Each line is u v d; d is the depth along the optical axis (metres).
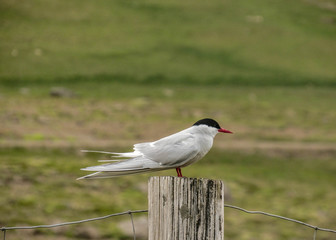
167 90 34.81
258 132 26.80
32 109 26.73
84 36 42.81
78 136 23.41
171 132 25.95
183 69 39.44
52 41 41.06
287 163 22.11
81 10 47.28
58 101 29.30
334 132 27.64
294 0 56.25
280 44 45.56
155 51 41.88
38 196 15.59
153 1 51.22
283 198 18.33
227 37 45.66
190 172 19.64
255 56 42.81
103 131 24.88
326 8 55.72
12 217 14.12
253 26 48.22
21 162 17.94
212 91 35.56
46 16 45.09
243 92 35.91
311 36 47.84
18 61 37.00
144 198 16.58
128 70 38.16
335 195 19.05
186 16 48.88
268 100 33.88
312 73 41.03
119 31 44.53
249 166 21.27
